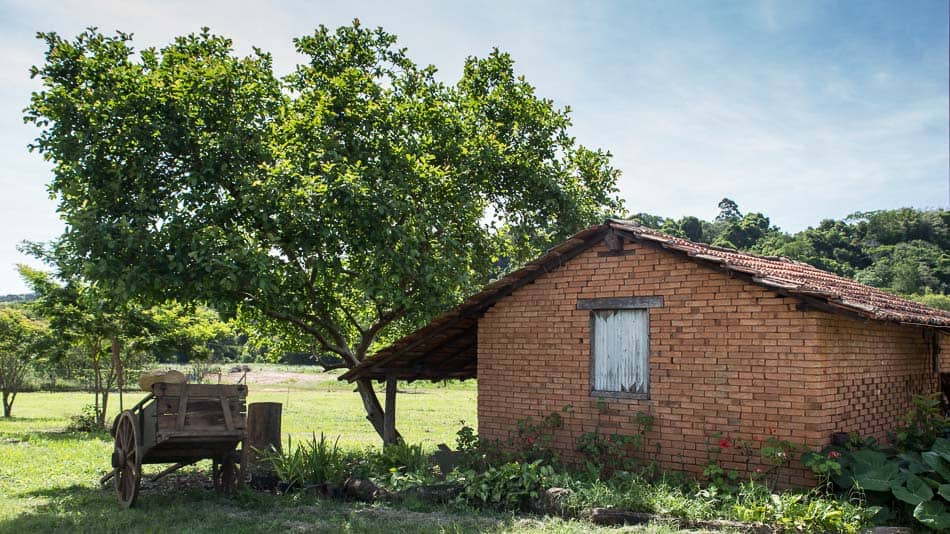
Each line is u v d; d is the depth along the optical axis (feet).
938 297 187.73
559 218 62.18
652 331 39.65
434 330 48.55
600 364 42.09
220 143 46.47
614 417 40.88
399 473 42.75
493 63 61.21
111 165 45.62
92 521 33.86
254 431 47.57
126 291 42.73
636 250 40.68
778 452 33.45
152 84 45.60
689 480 36.68
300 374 195.62
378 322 59.21
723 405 36.65
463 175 57.57
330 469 41.96
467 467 44.14
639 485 34.88
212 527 32.58
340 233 49.67
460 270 54.65
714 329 37.29
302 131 52.19
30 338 94.12
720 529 29.45
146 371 99.91
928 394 45.27
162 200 46.85
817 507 29.12
